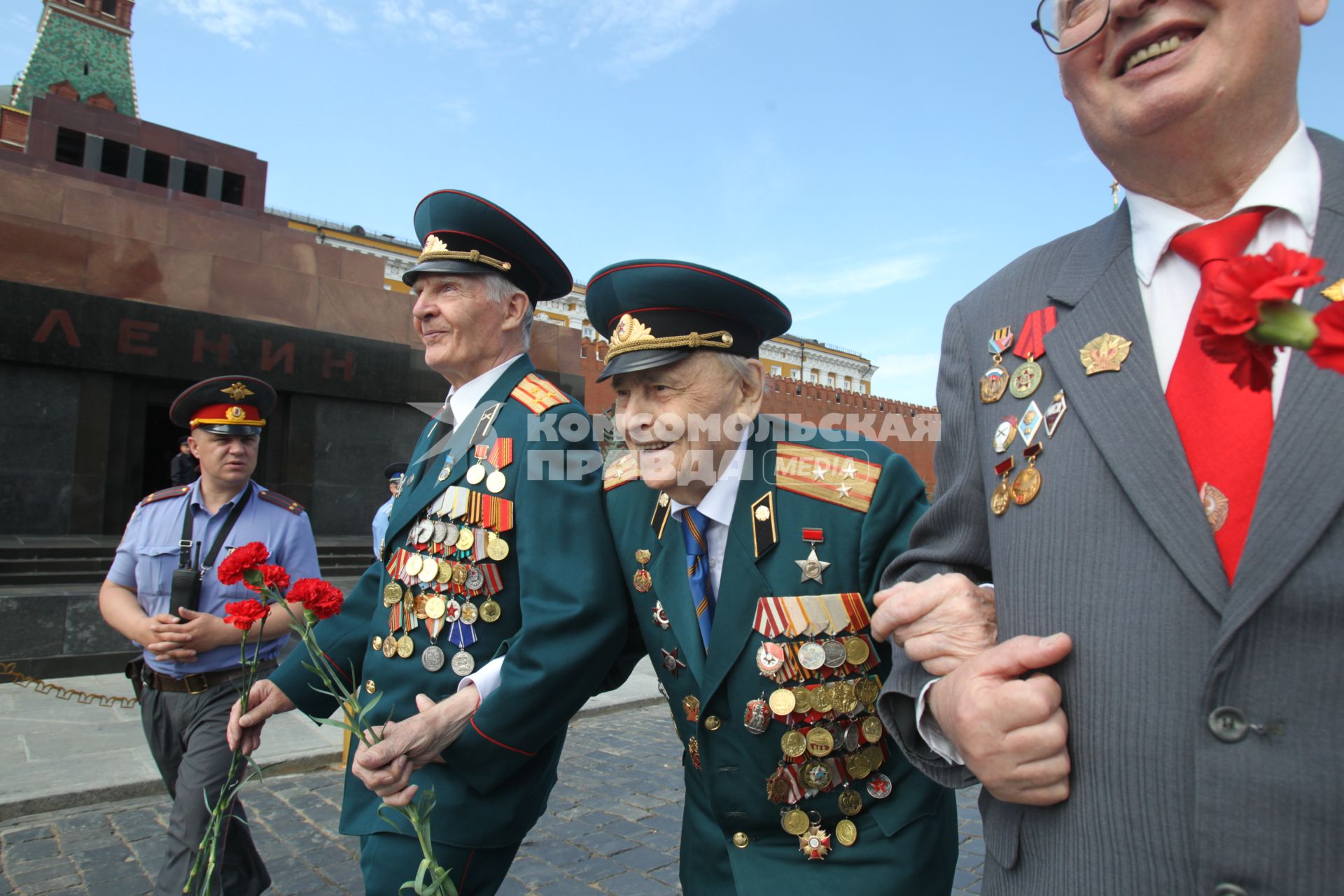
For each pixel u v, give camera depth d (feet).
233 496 9.77
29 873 10.50
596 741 16.93
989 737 2.84
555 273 7.20
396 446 39.91
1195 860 2.45
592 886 10.13
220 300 36.37
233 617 6.52
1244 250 2.73
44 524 31.91
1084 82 2.97
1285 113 2.72
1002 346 3.55
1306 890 2.23
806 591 4.79
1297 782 2.25
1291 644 2.31
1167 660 2.57
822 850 4.56
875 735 4.68
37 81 67.67
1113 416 2.87
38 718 16.69
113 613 9.04
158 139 49.34
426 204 6.90
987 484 3.43
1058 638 2.80
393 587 6.19
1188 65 2.65
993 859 3.24
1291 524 2.33
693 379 4.83
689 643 4.89
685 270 4.77
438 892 4.73
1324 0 2.78
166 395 35.76
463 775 5.20
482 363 6.72
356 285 39.50
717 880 4.98
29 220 32.58
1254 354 1.89
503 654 5.66
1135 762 2.59
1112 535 2.79
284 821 12.27
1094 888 2.66
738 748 4.78
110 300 33.55
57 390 32.60
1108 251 3.30
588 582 5.37
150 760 14.26
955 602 3.36
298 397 37.78
